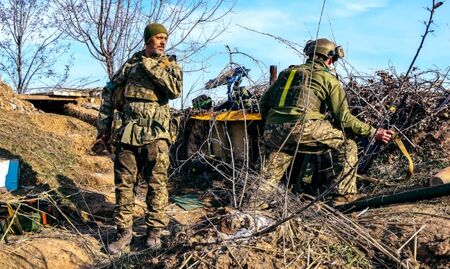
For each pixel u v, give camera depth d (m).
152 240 4.54
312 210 4.13
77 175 6.32
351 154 4.81
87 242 4.57
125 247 4.48
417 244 3.83
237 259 3.56
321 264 3.62
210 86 6.45
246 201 4.27
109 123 4.78
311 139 4.71
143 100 4.57
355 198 4.96
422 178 5.26
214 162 6.07
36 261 4.12
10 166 5.57
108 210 5.38
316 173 5.26
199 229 4.02
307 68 4.86
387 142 4.73
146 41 4.62
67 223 5.02
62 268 4.15
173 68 4.55
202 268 3.55
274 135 4.79
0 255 4.06
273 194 4.26
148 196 4.59
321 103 4.88
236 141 5.85
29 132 7.05
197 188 6.22
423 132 6.02
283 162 4.82
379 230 4.09
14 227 4.57
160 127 4.56
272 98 5.05
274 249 3.68
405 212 4.30
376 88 6.29
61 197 5.32
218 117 5.93
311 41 5.00
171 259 3.71
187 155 6.41
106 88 4.77
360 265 3.68
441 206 4.55
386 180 5.23
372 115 6.08
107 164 7.02
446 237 3.81
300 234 3.86
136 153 4.59
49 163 6.29
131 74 4.60
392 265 3.71
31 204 5.02
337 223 4.02
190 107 6.63
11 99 8.58
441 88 6.27
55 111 9.50
